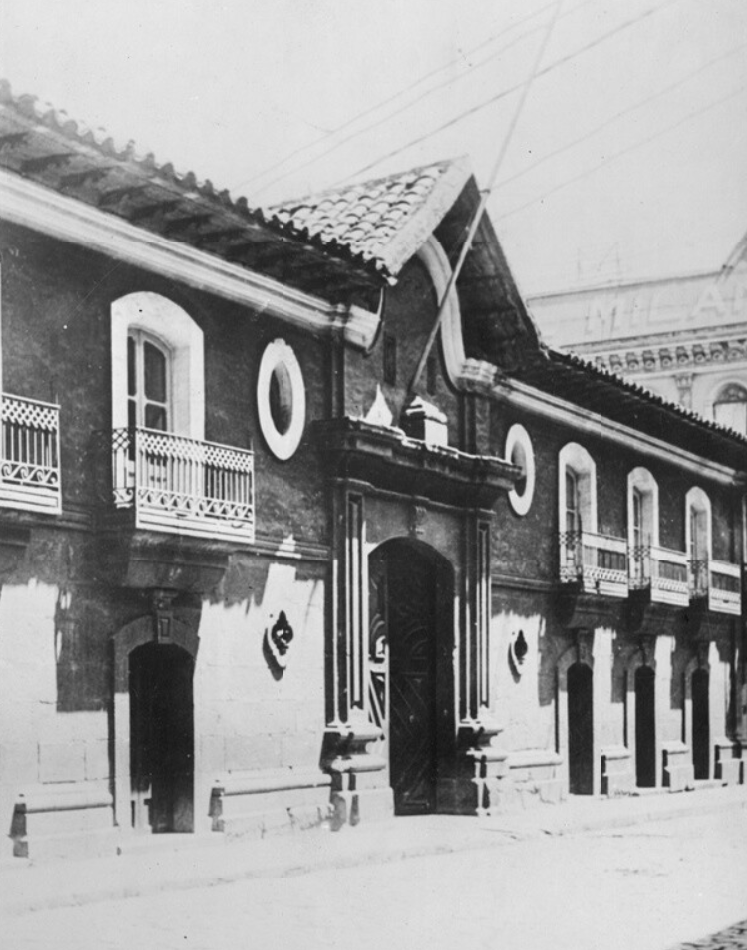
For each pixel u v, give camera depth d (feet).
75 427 49.16
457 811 68.08
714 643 98.73
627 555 85.61
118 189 49.03
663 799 82.17
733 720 101.09
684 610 94.27
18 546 45.73
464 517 70.49
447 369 70.79
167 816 53.47
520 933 36.99
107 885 41.93
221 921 37.99
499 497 72.79
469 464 69.26
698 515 100.37
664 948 35.29
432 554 68.69
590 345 125.18
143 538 49.06
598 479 85.35
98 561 49.47
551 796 75.77
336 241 56.95
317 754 59.98
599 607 81.82
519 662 75.36
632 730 86.28
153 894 42.75
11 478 44.91
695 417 91.20
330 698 60.95
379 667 66.59
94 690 49.24
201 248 54.54
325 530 61.41
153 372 54.08
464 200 67.72
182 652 53.47
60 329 48.80
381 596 67.10
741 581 102.89
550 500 80.28
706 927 38.63
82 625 48.88
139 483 49.03
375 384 64.75
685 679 94.12
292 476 59.72
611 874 49.16
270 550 57.88
